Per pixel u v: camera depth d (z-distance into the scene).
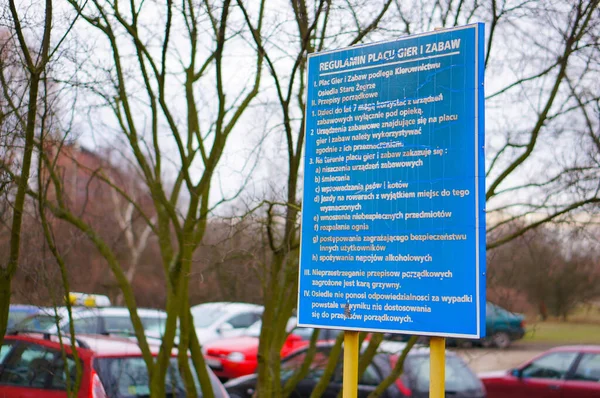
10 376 7.80
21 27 6.01
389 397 9.57
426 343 8.48
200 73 7.72
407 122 4.89
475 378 10.38
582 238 7.99
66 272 6.71
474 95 4.68
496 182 7.49
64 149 7.32
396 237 4.81
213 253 7.27
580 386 11.37
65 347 7.60
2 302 6.57
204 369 7.43
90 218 8.80
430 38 4.88
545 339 15.20
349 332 5.03
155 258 25.50
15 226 6.36
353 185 5.04
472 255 4.54
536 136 7.38
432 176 4.75
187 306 7.27
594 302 13.24
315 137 5.25
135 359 7.78
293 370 10.95
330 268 5.03
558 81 7.34
